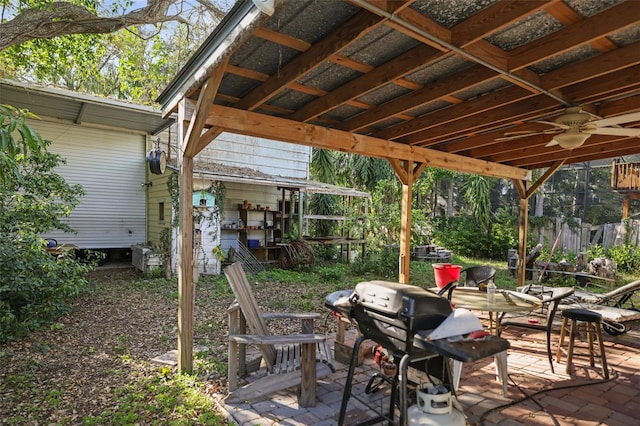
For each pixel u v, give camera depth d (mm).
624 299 4844
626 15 1841
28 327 4352
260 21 1788
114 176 9102
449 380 2311
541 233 12469
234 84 2994
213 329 4641
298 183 9945
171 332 4516
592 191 18469
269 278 8203
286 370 2842
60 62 8125
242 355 3176
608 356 3811
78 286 5203
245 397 2744
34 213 5402
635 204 16688
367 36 2232
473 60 2244
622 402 2818
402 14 1859
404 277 4949
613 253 9930
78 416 2598
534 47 2244
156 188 8938
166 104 3340
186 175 3123
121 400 2811
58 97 6930
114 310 5395
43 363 3516
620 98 3354
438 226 14445
